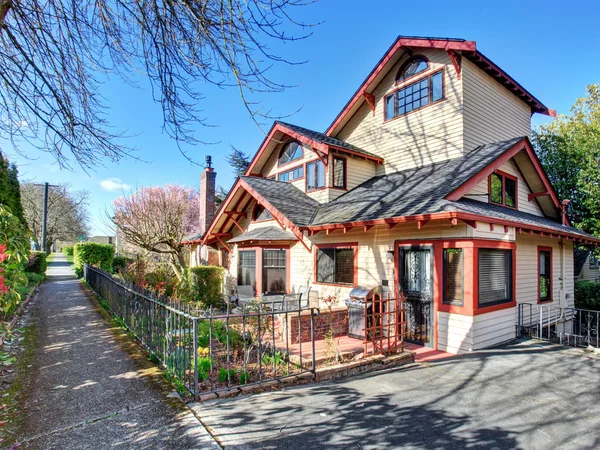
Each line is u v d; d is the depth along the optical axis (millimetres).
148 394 4270
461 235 7324
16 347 6141
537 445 3570
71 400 4070
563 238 11109
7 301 4246
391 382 5270
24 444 3137
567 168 17328
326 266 10531
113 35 4832
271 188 12203
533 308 10227
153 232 14375
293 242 11727
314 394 4617
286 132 12586
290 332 7086
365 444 3436
